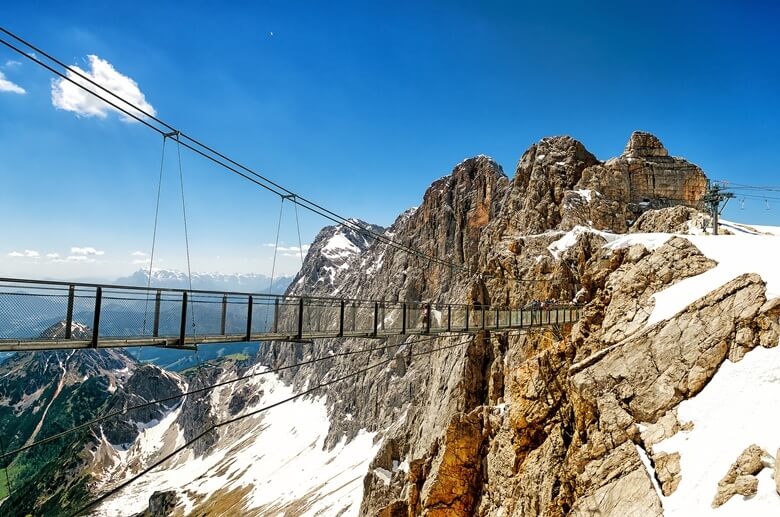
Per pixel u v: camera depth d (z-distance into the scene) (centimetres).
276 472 12650
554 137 7312
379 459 6372
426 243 12500
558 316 4031
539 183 6888
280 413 17412
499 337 5184
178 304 2120
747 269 2734
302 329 2725
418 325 3588
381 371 11706
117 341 1867
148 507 13988
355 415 12238
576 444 2658
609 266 4106
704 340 2448
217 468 15175
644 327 2853
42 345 1638
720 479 1853
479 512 3688
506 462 3512
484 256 7531
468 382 5178
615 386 2588
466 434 4025
